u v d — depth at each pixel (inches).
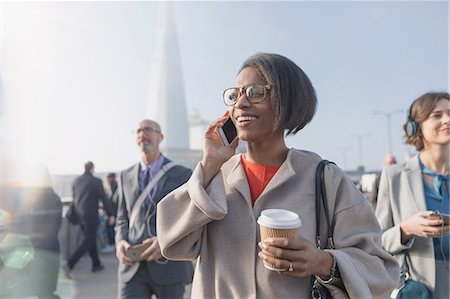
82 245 149.5
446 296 54.7
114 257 172.1
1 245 82.5
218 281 34.2
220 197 34.1
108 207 161.8
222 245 34.9
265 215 30.4
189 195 35.7
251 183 37.4
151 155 83.4
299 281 32.3
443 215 52.2
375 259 31.9
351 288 29.0
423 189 59.9
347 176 35.5
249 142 36.8
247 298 32.3
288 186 35.1
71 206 152.3
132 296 76.0
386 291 31.8
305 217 33.1
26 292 87.0
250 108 34.7
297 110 35.0
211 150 36.5
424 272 56.2
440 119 58.6
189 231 34.8
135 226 79.8
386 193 64.4
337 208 33.8
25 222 88.0
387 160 104.0
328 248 33.3
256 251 33.3
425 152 62.4
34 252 89.0
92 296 112.4
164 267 75.8
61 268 135.6
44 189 96.0
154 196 79.8
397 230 57.7
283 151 38.4
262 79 34.9
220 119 38.5
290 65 35.8
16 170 91.2
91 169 156.6
